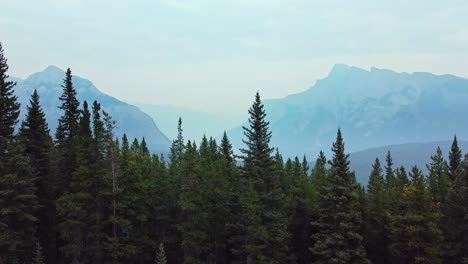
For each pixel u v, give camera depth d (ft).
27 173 142.92
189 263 155.43
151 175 170.81
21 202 137.08
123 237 153.89
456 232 148.36
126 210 156.25
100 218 152.76
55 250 167.12
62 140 176.35
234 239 156.66
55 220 163.63
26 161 137.18
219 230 164.76
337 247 139.13
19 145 137.18
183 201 154.30
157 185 167.43
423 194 149.59
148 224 170.30
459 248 147.43
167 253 177.06
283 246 154.40
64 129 176.24
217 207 159.53
